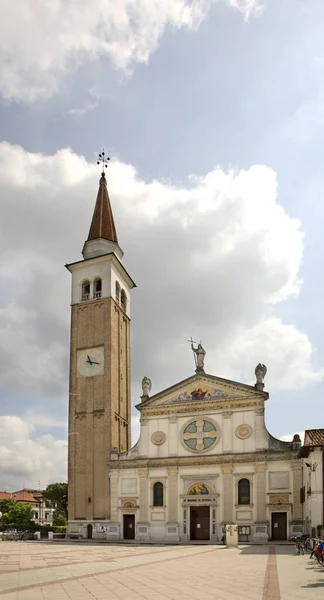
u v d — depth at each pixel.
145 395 71.62
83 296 79.19
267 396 64.94
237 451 64.44
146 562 34.44
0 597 19.72
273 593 20.33
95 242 83.88
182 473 66.19
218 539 62.25
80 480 71.12
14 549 49.25
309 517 52.41
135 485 68.00
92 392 73.88
